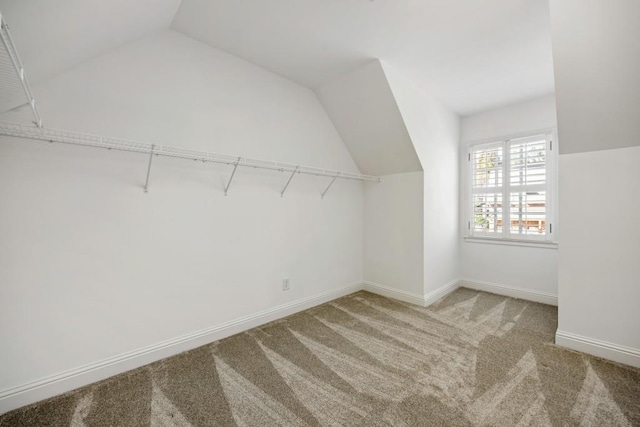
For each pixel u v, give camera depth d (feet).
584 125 6.22
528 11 5.70
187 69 6.68
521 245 10.55
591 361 6.28
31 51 4.00
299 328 7.97
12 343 4.79
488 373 5.85
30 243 4.91
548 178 9.96
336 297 10.46
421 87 9.19
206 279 7.08
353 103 9.06
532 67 7.96
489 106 10.88
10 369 4.79
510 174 10.84
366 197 11.42
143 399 5.07
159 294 6.35
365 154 10.46
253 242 8.00
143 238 6.11
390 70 7.95
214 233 7.20
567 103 6.01
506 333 7.67
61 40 4.20
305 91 9.23
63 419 4.60
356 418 4.64
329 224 10.18
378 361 6.30
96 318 5.58
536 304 9.93
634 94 5.32
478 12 5.72
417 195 9.82
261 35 6.58
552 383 5.51
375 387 5.41
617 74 5.18
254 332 7.72
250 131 7.85
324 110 9.85
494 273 11.28
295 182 9.02
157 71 6.26
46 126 5.01
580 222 6.73
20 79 3.20
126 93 5.85
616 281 6.31
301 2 5.45
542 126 10.03
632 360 6.09
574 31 4.97
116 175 5.75
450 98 10.10
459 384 5.50
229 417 4.65
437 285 10.58
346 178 10.77
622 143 6.17
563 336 6.95
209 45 7.02
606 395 5.15
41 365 5.05
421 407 4.89
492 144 11.27
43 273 5.04
